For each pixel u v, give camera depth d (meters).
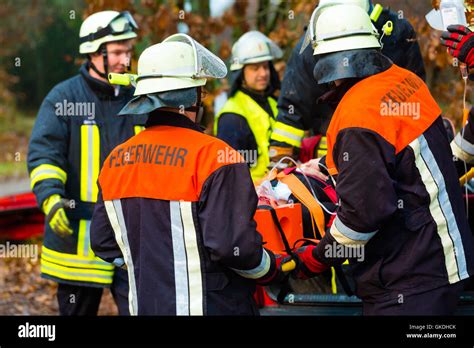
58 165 5.63
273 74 6.55
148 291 3.81
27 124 20.97
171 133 3.88
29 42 21.12
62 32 20.50
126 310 5.64
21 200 7.80
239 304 3.89
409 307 3.88
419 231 3.85
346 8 4.00
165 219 3.79
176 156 3.80
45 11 20.27
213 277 3.81
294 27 8.52
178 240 3.79
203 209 3.73
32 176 5.58
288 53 8.39
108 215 4.01
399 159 3.83
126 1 7.96
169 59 3.85
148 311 3.81
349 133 3.76
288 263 4.09
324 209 4.30
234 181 3.74
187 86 3.84
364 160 3.72
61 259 5.71
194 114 4.00
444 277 3.88
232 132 6.33
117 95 5.71
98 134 5.69
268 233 4.25
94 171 5.70
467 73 4.36
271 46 6.54
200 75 3.87
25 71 21.38
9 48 21.23
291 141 5.72
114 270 5.70
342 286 4.38
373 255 3.94
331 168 3.99
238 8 8.68
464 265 3.93
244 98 6.43
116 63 5.70
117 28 5.66
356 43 3.93
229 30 9.45
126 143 4.01
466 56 4.25
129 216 3.90
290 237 4.26
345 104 3.87
